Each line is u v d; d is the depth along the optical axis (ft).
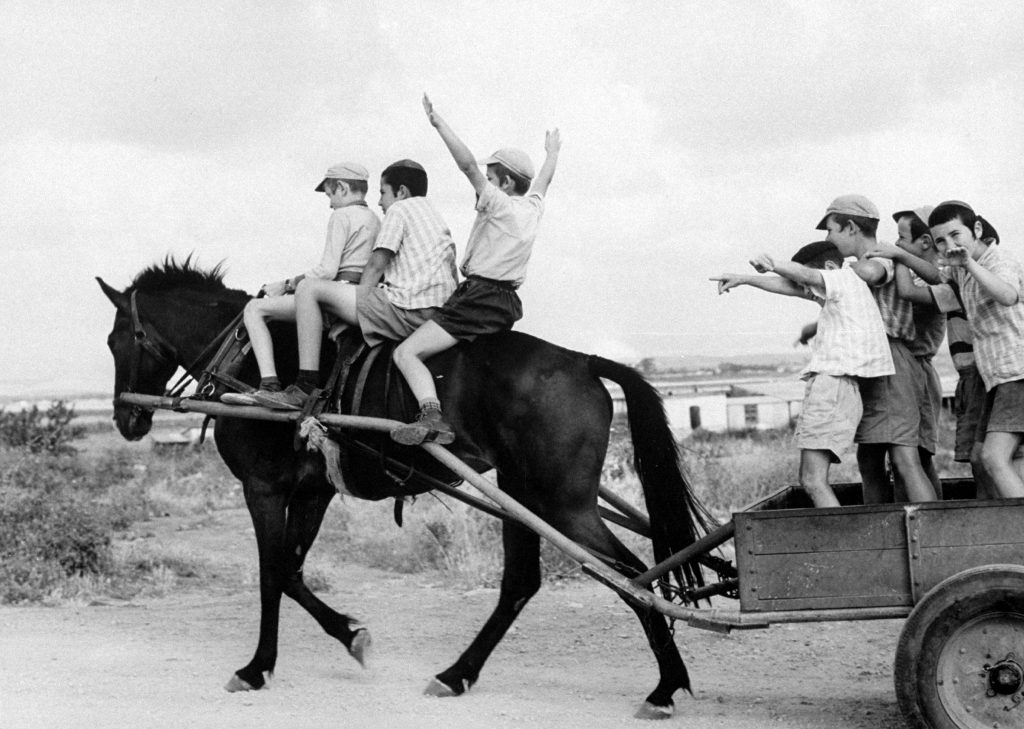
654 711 19.53
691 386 179.73
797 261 21.54
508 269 20.92
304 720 19.35
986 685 16.94
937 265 19.44
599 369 20.74
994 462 18.84
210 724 19.06
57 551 38.42
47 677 23.08
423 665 24.38
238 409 21.54
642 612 19.80
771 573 17.66
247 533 54.70
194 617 31.24
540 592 33.53
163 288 24.98
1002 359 18.84
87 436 162.91
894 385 20.34
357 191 23.16
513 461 20.47
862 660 24.29
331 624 23.11
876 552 17.44
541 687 22.24
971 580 16.72
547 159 22.33
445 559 39.50
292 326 22.82
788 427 135.54
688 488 20.44
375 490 22.08
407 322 21.30
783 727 18.94
